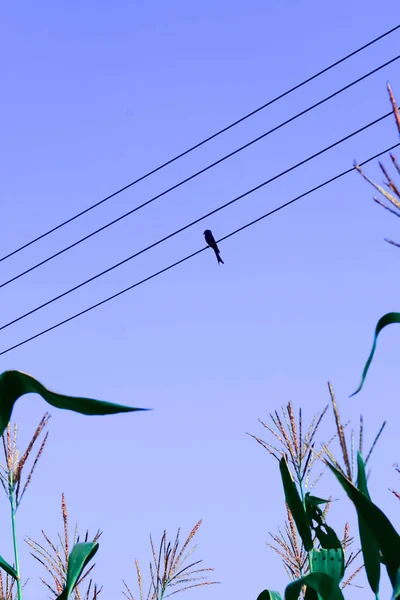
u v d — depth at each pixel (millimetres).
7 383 4055
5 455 4945
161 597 6820
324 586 4531
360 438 4367
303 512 5422
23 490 4918
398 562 4055
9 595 4938
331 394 4188
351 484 4094
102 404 4031
